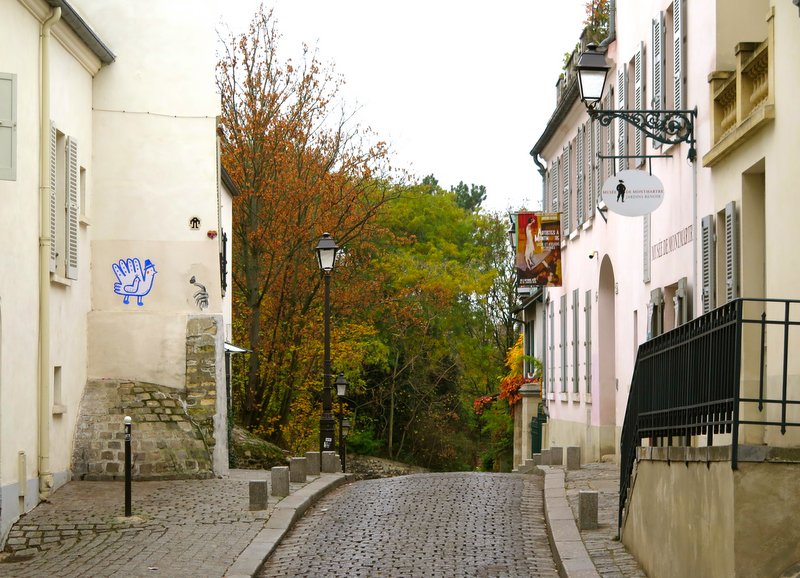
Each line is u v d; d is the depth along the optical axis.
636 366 12.48
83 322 20.47
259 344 39.16
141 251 21.30
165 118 21.52
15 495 15.21
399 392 58.59
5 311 15.07
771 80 13.20
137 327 21.06
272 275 39.12
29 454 16.20
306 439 42.34
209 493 18.23
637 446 12.00
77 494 17.73
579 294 30.33
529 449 39.47
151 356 21.05
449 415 59.81
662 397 11.05
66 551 13.45
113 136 21.34
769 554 7.97
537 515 16.42
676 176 19.17
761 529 7.99
